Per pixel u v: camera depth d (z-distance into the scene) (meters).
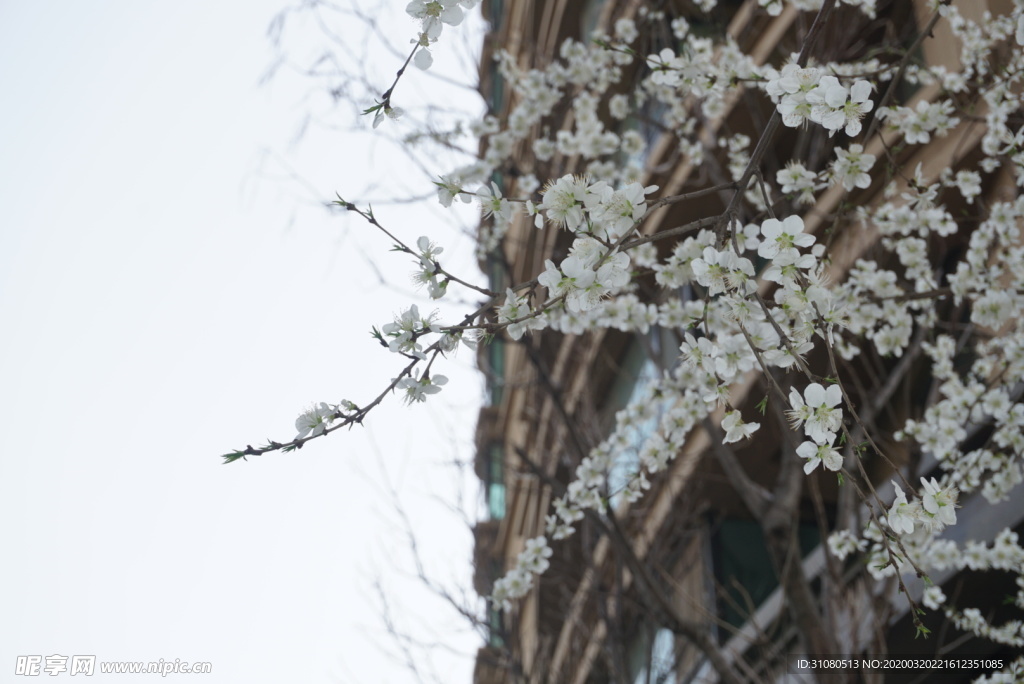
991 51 5.99
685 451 10.52
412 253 2.85
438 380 2.79
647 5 8.73
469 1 2.87
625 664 7.85
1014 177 6.89
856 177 3.80
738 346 2.97
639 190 2.86
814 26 3.12
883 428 9.12
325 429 2.72
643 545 10.35
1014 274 5.15
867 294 5.24
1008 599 5.41
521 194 6.88
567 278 2.71
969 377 5.84
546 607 10.59
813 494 6.96
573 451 8.09
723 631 10.39
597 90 6.81
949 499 2.60
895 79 4.03
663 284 3.64
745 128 9.25
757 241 3.45
